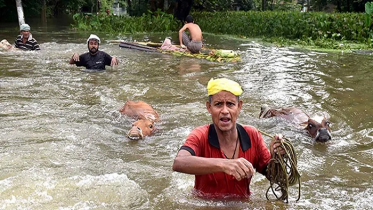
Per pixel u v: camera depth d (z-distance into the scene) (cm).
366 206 390
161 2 2911
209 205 379
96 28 2319
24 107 730
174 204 385
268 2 4244
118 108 740
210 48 1616
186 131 626
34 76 992
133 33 2269
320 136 579
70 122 657
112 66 1124
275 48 1620
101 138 593
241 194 389
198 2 3025
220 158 341
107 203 391
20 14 2161
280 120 673
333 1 3453
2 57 1248
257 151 380
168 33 2331
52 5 3762
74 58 1085
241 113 721
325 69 1138
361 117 698
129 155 530
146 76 1025
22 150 532
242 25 2206
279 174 371
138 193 413
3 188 416
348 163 509
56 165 488
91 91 859
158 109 742
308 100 808
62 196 402
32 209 375
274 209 375
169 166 493
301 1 4884
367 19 1748
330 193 418
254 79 1002
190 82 958
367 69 1138
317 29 1850
